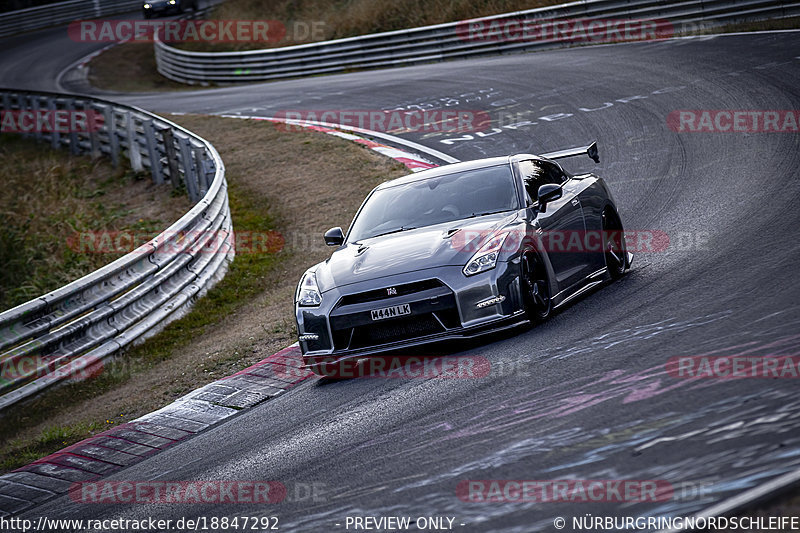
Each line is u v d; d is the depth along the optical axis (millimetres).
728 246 27625
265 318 34062
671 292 24062
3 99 88562
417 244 24000
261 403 23859
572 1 94250
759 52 62438
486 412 17688
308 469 17203
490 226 24172
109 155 74438
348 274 23766
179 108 93812
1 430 27734
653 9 79250
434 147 57531
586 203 27719
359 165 57469
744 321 19516
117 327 33719
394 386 21453
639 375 17562
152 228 54594
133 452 22203
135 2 195125
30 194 66312
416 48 95812
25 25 189375
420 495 14359
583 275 26344
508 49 89188
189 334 35375
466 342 24031
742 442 13297
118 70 140250
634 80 63281
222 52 123062
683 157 43562
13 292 46250
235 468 18609
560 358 20219
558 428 15789
